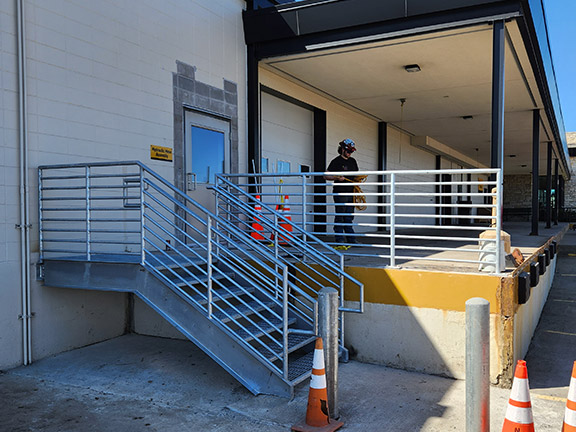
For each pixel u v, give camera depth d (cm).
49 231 548
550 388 488
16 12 524
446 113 1306
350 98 1133
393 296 534
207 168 786
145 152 674
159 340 641
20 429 380
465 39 742
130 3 654
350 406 421
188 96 743
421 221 1938
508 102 1141
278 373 438
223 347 459
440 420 391
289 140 1054
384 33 737
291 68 907
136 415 406
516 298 503
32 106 542
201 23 767
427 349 515
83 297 609
